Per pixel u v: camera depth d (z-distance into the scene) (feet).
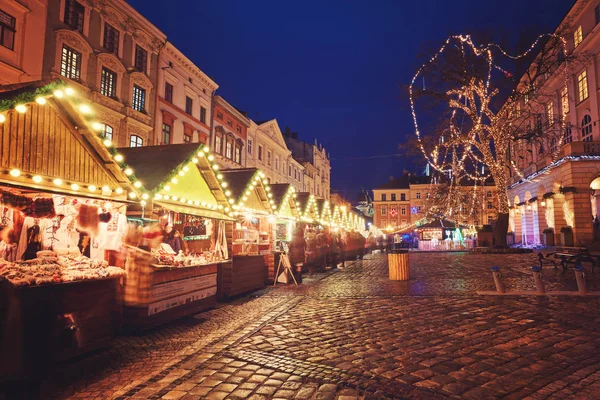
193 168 28.50
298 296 33.04
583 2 95.14
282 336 20.02
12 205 16.19
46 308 15.11
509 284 36.40
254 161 140.56
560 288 33.27
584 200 83.66
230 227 32.81
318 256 54.75
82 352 16.70
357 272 53.88
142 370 15.38
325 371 14.75
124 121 76.79
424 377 14.03
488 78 82.17
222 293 31.53
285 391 12.98
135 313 20.94
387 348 17.61
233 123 125.70
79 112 17.26
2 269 14.55
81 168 18.58
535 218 113.80
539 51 85.25
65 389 13.53
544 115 120.88
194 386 13.53
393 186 269.64
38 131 16.16
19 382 13.91
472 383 13.44
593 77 92.12
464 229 138.21
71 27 64.75
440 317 23.53
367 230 144.15
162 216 27.02
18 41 54.95
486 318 23.00
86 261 18.54
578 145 85.30
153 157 26.91
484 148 85.20
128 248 21.20
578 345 17.53
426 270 51.39
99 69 70.49
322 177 234.17
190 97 101.91
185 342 19.40
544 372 14.39
